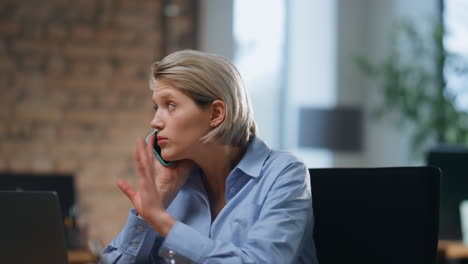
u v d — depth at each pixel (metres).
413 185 1.93
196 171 1.94
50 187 3.50
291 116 7.60
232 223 1.81
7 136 6.52
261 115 7.52
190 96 1.77
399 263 1.92
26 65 6.55
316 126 7.27
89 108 6.65
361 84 7.90
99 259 1.91
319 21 7.74
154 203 1.70
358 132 7.33
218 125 1.78
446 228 4.00
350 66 7.85
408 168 1.95
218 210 1.94
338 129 7.27
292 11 7.62
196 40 6.91
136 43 6.74
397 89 7.29
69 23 6.62
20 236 1.74
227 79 1.78
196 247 1.67
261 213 1.77
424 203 1.92
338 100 7.81
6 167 6.51
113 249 1.94
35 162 6.55
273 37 7.54
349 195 1.98
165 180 1.90
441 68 7.29
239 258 1.65
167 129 1.78
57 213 1.73
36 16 6.57
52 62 6.59
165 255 1.68
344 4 7.84
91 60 6.66
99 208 6.63
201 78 1.76
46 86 6.59
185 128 1.77
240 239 1.80
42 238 1.74
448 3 7.49
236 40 7.35
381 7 7.78
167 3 6.83
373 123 7.87
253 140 1.91
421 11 7.55
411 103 7.21
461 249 3.88
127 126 6.71
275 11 7.54
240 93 1.81
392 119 7.71
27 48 6.55
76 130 6.62
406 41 7.50
